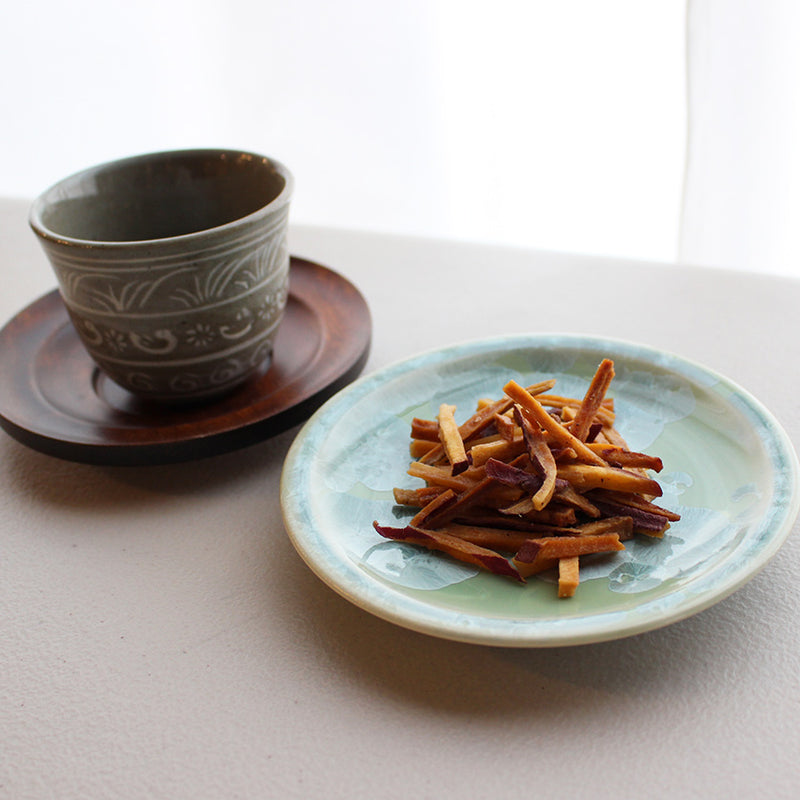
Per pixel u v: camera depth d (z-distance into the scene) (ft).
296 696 1.21
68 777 1.16
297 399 1.53
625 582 1.25
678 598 1.18
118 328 1.50
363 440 1.49
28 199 2.56
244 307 1.53
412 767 1.14
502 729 1.16
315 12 3.36
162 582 1.36
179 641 1.28
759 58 2.35
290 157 3.71
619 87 3.02
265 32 3.47
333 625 1.28
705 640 1.22
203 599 1.33
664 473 1.39
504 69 3.17
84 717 1.21
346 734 1.17
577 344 1.59
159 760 1.17
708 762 1.12
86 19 3.77
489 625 1.17
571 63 3.05
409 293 1.92
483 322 1.80
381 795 1.12
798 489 1.28
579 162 3.21
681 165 3.04
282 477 1.39
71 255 1.45
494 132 3.30
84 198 1.65
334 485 1.41
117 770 1.16
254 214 1.49
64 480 1.54
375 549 1.33
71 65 3.90
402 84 3.41
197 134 3.84
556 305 1.83
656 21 2.87
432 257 2.04
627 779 1.11
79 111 4.00
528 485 1.32
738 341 1.67
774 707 1.16
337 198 3.75
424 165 3.56
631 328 1.73
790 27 2.30
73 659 1.27
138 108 3.91
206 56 3.64
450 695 1.20
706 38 2.39
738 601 1.26
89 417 1.59
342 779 1.14
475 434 1.44
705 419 1.44
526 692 1.20
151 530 1.44
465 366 1.59
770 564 1.30
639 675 1.20
